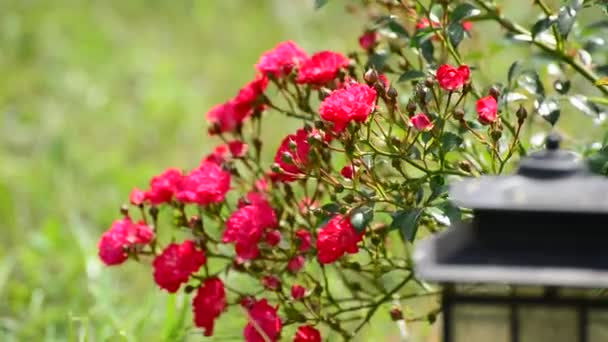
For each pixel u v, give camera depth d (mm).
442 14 4852
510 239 2877
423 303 5945
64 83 10930
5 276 6777
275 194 4738
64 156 9055
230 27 12336
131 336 5523
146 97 10383
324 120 4113
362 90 3984
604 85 4523
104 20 12570
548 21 4410
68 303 6531
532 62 4777
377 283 4723
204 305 4414
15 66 11422
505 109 4488
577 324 3000
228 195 5531
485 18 4742
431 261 2844
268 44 11766
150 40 12133
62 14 12539
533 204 2850
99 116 10234
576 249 2840
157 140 9711
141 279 6938
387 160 4598
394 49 4594
